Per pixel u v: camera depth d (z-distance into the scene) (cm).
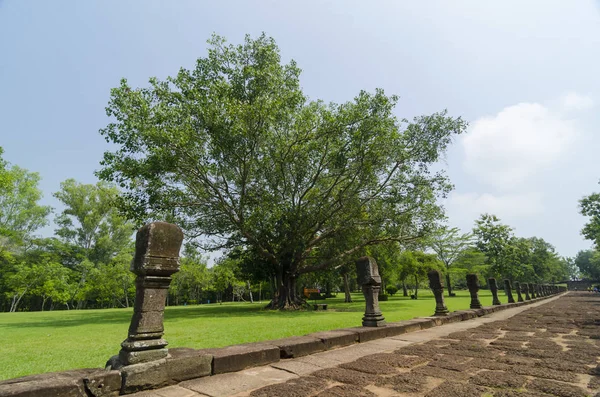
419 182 1789
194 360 400
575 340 619
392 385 354
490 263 4300
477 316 1198
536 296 2891
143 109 1413
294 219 1788
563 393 315
